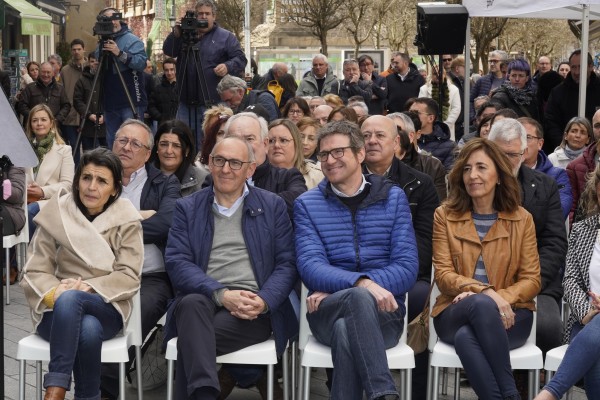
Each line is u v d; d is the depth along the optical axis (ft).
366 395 17.02
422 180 21.75
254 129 22.36
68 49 104.06
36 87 52.70
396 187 19.54
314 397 20.93
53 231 18.95
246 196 19.33
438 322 18.67
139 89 37.99
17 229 27.63
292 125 24.47
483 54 112.16
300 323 18.86
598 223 19.26
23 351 18.07
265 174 22.65
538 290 18.81
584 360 17.08
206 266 18.98
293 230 19.57
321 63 50.70
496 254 18.95
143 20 183.42
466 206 19.39
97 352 17.79
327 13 113.91
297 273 19.07
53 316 17.69
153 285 20.58
